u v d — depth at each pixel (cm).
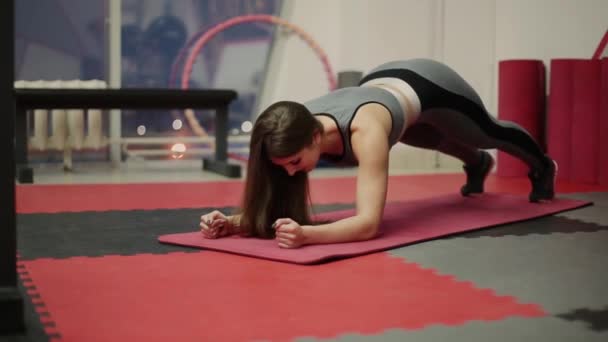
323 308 165
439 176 516
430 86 273
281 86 703
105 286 184
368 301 171
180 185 452
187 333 146
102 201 365
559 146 493
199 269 203
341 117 241
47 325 151
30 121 634
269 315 159
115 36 641
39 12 625
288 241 221
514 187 452
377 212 238
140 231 270
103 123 664
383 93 254
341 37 662
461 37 588
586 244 247
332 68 687
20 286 184
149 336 144
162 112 705
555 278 197
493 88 585
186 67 640
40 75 630
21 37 622
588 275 201
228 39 702
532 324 155
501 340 143
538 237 260
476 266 211
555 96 495
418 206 325
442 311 164
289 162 221
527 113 514
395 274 199
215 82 706
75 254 226
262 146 230
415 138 315
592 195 402
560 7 521
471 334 147
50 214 315
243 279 191
